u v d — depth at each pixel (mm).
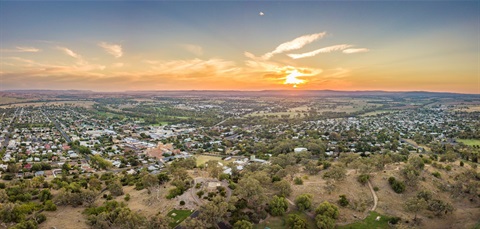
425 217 106000
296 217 99125
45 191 129125
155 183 132250
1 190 122250
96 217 98750
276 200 108562
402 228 96812
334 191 123562
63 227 99125
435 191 127250
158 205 115688
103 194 138250
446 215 107375
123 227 91438
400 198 119562
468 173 143625
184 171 141750
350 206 112188
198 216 98188
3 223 98875
